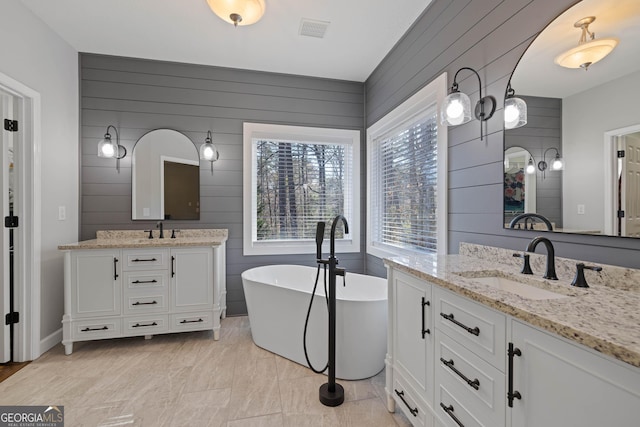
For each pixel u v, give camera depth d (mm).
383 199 3248
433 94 2236
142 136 3057
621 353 596
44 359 2293
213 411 1701
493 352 971
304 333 2041
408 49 2590
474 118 1835
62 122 2674
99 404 1759
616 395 632
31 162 2316
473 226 1859
